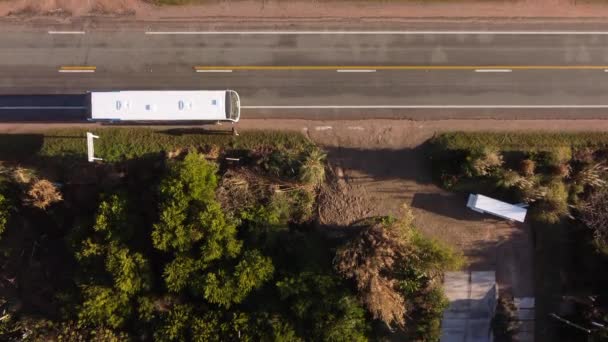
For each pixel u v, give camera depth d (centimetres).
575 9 2928
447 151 2888
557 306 3017
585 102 2920
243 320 2605
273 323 2578
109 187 2945
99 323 2717
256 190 2812
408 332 2741
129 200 2777
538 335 3025
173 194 2631
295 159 2827
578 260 2969
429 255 2677
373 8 2942
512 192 2870
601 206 2792
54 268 3033
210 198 2692
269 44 2958
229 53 2961
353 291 2656
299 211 2919
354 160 2964
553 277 3017
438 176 2919
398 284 2688
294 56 2953
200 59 2966
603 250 2781
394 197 2970
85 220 2828
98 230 2703
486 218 2973
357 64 2947
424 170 2952
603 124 2908
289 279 2641
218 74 2962
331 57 2947
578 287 2964
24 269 3036
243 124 2941
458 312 3027
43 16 2988
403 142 2945
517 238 2992
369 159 2961
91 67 2983
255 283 2656
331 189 2975
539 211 2830
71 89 2980
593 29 2933
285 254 2789
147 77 2972
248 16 2959
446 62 2939
